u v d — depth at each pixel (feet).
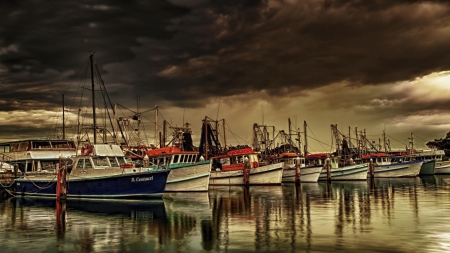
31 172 161.68
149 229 84.48
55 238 77.20
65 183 140.46
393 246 67.36
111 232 82.02
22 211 113.50
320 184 225.56
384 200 133.18
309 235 76.23
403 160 320.91
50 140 173.58
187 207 118.21
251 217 98.43
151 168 152.87
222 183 221.25
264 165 223.30
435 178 268.62
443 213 101.65
